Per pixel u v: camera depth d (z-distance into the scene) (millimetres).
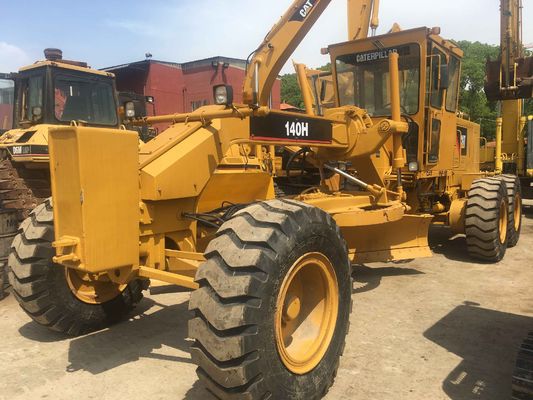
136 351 3811
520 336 4066
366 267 6375
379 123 4809
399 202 5203
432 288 5438
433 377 3371
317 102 7316
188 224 3574
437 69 6094
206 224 3582
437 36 6168
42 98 7062
